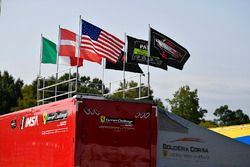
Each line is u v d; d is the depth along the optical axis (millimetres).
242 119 96312
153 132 13688
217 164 19203
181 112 66562
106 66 20078
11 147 16594
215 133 19328
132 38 19547
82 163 12695
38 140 14453
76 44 19312
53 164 13438
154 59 19625
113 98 13320
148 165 13516
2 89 71250
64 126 13125
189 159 18812
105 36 18172
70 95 16391
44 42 20438
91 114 12969
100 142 12984
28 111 15398
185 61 19094
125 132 13359
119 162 13172
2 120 17672
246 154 19547
